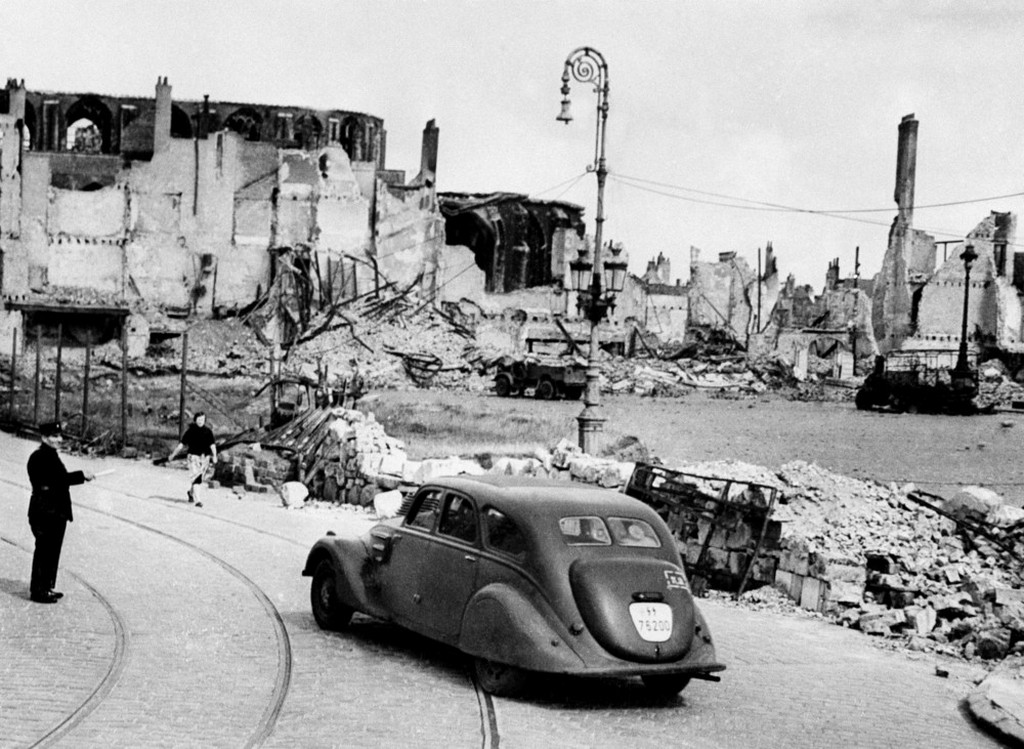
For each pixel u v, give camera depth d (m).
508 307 90.81
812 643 12.16
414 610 10.40
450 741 7.94
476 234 96.06
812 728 8.95
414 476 20.81
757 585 14.70
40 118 86.56
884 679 10.78
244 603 12.77
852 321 89.12
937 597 13.32
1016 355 81.12
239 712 8.52
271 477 24.98
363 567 11.23
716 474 16.25
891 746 8.56
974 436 40.47
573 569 9.23
